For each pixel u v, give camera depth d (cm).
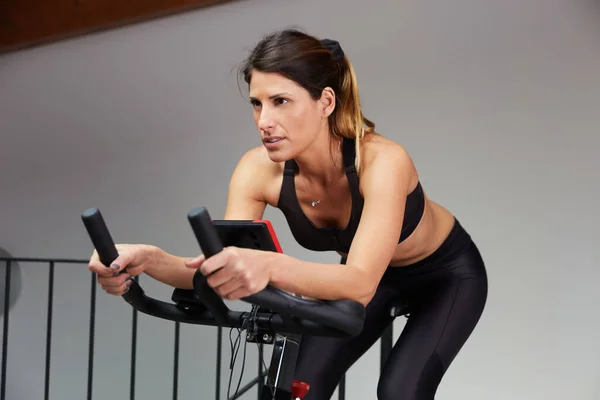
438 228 182
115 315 461
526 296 322
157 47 446
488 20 337
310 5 389
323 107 137
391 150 143
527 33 325
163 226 442
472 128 341
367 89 372
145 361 449
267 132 131
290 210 158
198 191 430
